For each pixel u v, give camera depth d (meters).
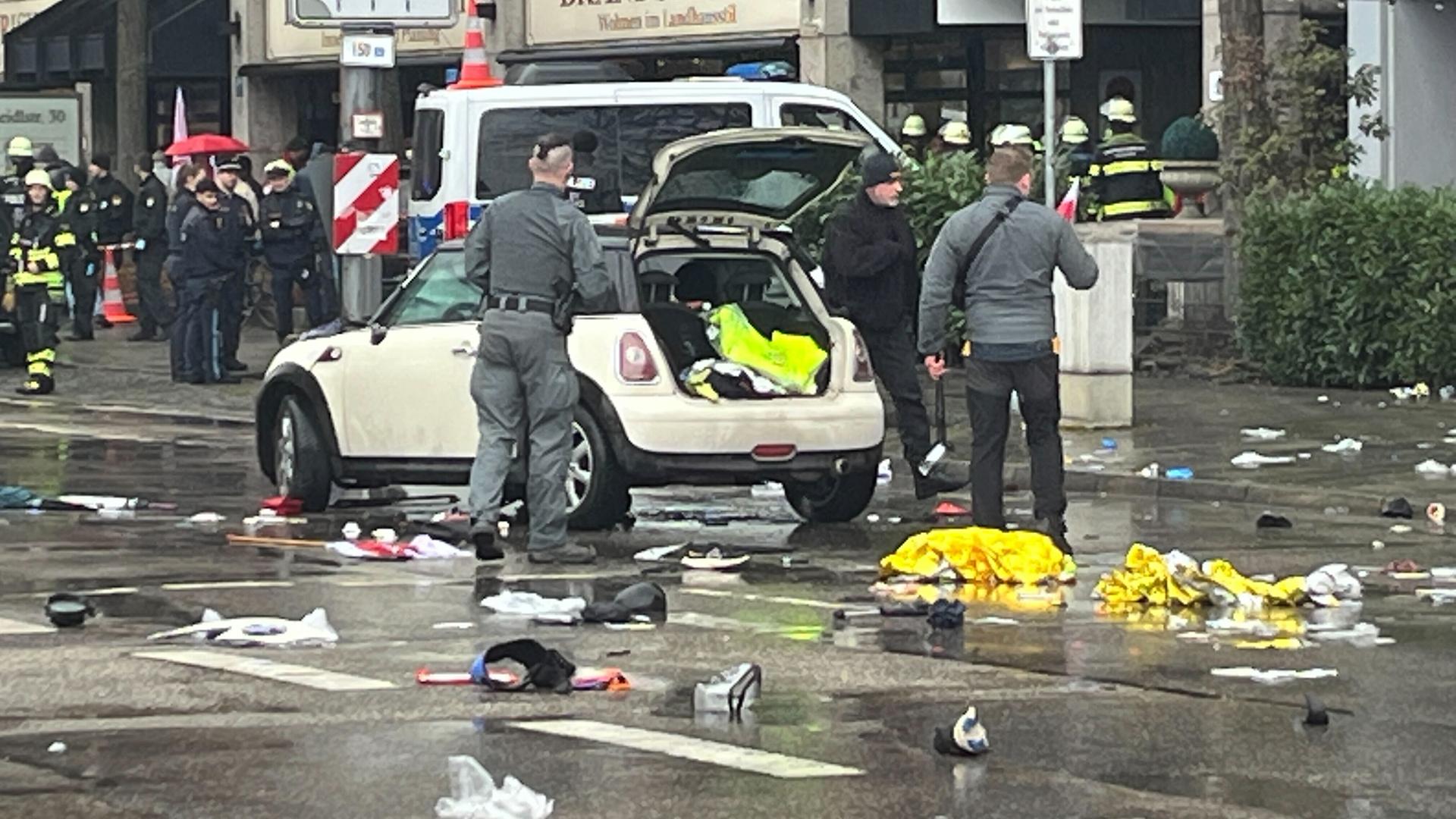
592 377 14.92
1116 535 15.00
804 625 11.51
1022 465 18.08
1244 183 23.67
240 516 15.93
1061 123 30.78
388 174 22.56
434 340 15.63
